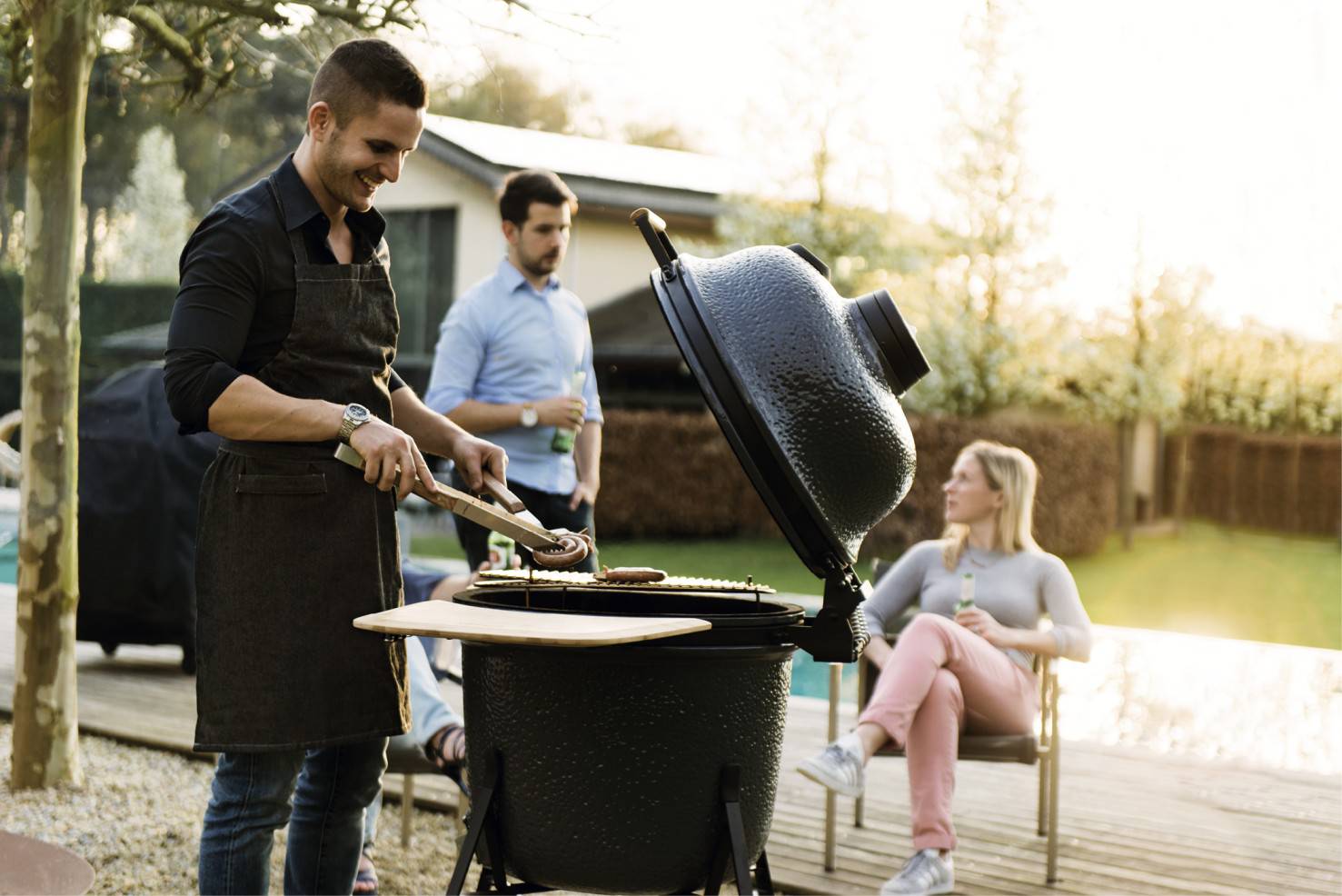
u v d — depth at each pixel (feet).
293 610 7.97
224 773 8.14
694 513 56.70
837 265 57.06
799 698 22.15
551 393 14.19
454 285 53.98
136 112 84.07
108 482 21.49
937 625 12.31
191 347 7.64
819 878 12.16
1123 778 16.40
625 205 54.19
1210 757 18.02
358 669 8.16
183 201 87.71
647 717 7.27
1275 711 22.98
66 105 14.01
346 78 7.85
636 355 53.67
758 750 7.61
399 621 7.06
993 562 13.51
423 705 11.81
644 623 7.01
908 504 53.47
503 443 13.80
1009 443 54.49
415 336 55.26
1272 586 48.11
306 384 8.11
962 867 12.51
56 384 14.24
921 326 58.75
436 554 46.68
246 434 7.63
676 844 7.41
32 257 14.05
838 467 7.50
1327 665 28.19
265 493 7.92
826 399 7.46
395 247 55.77
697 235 59.57
